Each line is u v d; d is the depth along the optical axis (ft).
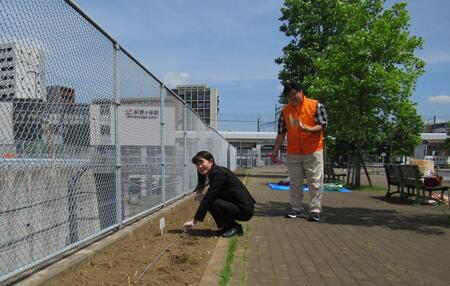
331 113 51.67
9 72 11.20
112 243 16.90
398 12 50.72
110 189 18.29
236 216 20.79
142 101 22.86
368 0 54.90
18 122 11.75
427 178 39.09
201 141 47.14
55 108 13.43
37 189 12.99
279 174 100.63
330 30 70.79
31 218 12.71
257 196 43.65
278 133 28.60
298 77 74.79
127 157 20.93
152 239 19.15
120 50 19.36
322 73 54.34
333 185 53.57
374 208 34.37
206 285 13.14
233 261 16.30
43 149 13.02
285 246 19.31
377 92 48.96
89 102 15.81
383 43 48.47
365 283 14.14
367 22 53.42
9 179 11.76
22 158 12.09
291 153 27.55
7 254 11.73
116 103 18.56
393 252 18.48
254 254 17.76
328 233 22.67
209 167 20.71
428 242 20.74
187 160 37.81
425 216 29.84
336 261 16.83
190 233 20.97
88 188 16.15
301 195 28.04
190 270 14.60
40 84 12.47
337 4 64.90
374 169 146.10
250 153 193.88
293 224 25.40
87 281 12.90
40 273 12.32
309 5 71.87
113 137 18.44
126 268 14.43
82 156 15.48
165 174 28.68
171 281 13.29
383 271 15.53
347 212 31.60
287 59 75.25
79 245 15.40
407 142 141.38
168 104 29.45
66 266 13.12
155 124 25.82
